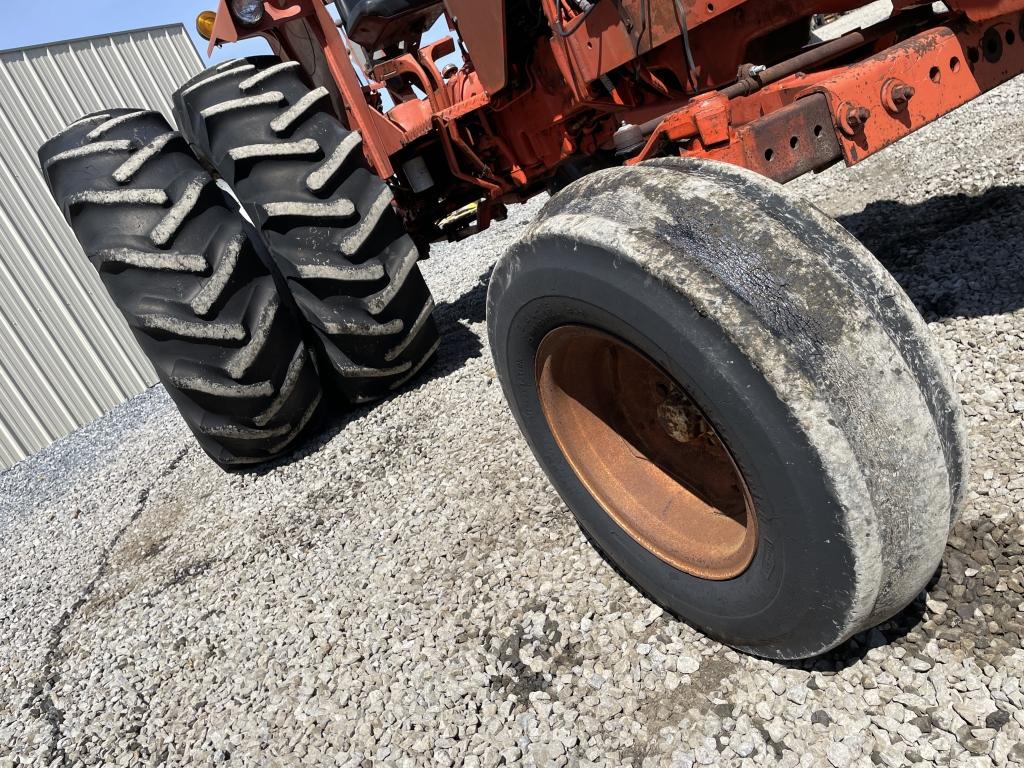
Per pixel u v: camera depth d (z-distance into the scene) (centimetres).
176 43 1012
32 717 232
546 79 295
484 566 212
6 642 298
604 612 180
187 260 286
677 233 130
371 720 175
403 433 322
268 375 311
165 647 240
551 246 148
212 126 307
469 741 160
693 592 156
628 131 200
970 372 213
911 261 285
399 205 416
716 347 120
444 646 189
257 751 180
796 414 114
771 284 122
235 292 297
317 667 201
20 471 692
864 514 115
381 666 191
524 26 274
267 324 303
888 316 127
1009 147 354
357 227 309
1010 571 150
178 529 335
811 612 129
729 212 130
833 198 390
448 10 299
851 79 173
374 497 279
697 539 159
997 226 283
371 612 214
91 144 298
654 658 161
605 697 157
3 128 770
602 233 135
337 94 353
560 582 195
